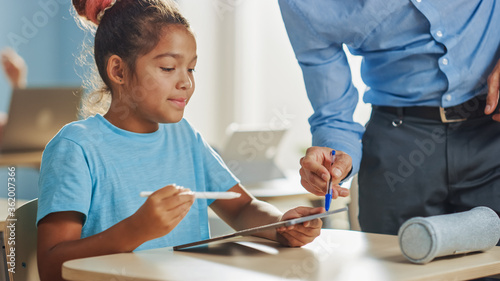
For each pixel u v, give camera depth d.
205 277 0.76
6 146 2.48
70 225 1.04
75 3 1.27
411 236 0.87
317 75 1.34
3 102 3.94
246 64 4.64
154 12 1.17
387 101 1.33
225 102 4.70
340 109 1.35
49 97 2.50
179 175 1.25
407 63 1.28
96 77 1.27
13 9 4.27
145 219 0.90
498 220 0.98
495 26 1.27
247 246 1.01
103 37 1.21
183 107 1.19
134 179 1.17
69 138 1.12
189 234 1.23
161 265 0.84
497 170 1.25
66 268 0.82
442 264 0.87
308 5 1.29
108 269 0.81
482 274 0.88
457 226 0.89
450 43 1.22
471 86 1.25
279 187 2.63
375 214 1.36
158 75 1.15
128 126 1.20
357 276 0.79
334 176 1.10
